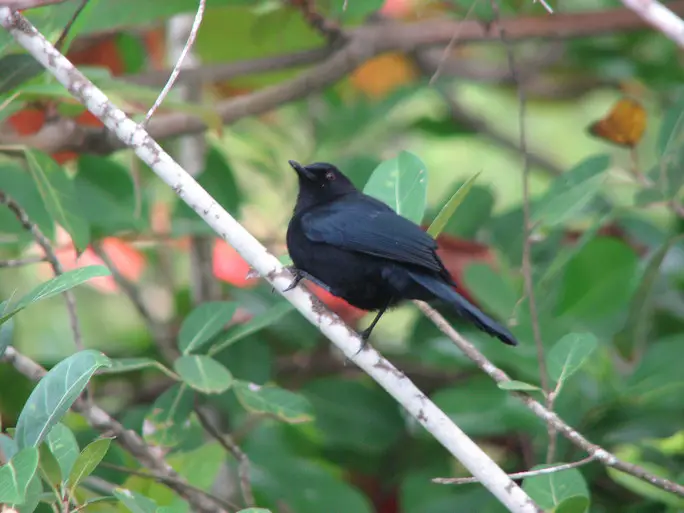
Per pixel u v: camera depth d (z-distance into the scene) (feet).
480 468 21.99
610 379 32.91
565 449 31.78
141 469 30.01
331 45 40.45
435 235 27.55
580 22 40.50
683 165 32.58
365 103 45.70
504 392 32.45
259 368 37.29
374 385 39.34
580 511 23.07
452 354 35.04
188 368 27.40
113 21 33.94
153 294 48.32
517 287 35.35
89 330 49.44
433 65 50.08
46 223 36.45
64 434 24.21
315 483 35.37
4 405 36.22
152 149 23.24
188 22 42.09
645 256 37.78
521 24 40.70
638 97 51.19
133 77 39.60
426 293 27.91
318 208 29.66
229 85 47.75
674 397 31.37
